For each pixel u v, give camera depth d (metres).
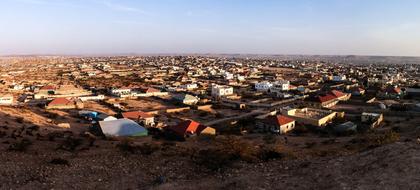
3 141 32.62
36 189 20.33
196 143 40.59
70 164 24.94
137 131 53.16
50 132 46.09
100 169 24.20
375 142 34.00
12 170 23.12
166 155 28.11
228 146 28.41
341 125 62.41
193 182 21.42
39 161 25.55
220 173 22.81
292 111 73.44
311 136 57.03
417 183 16.36
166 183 21.34
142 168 24.62
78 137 40.91
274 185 19.38
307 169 21.14
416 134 46.19
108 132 50.94
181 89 128.75
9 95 98.00
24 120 57.12
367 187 17.05
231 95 113.94
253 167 23.22
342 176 19.00
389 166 18.75
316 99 94.06
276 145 41.62
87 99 100.62
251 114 81.62
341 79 160.88
